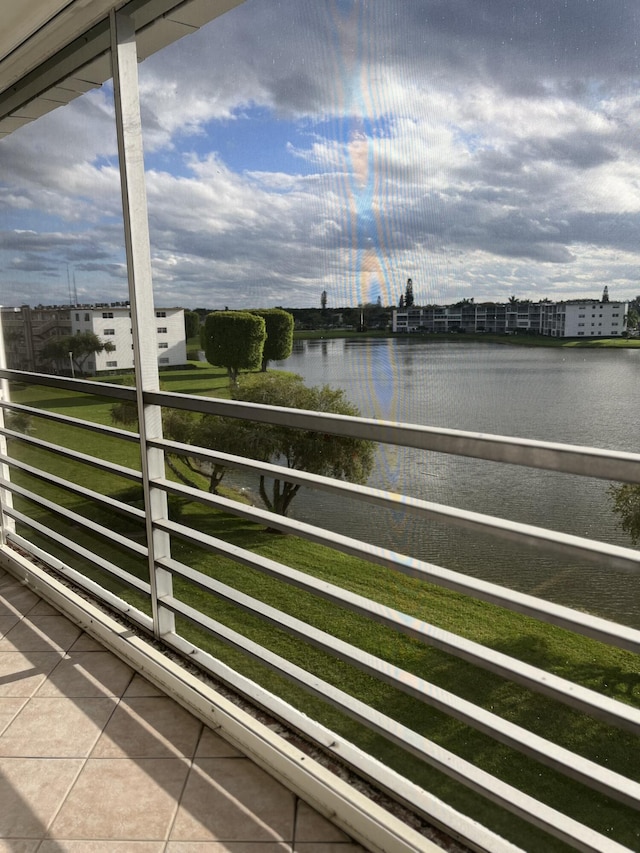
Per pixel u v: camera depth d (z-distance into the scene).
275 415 1.53
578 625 1.05
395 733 1.41
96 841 1.51
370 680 1.75
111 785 1.69
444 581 1.24
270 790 1.66
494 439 1.11
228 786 1.67
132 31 1.88
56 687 2.15
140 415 2.05
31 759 1.80
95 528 2.52
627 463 0.96
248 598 1.81
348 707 1.52
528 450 1.07
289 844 1.48
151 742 1.86
